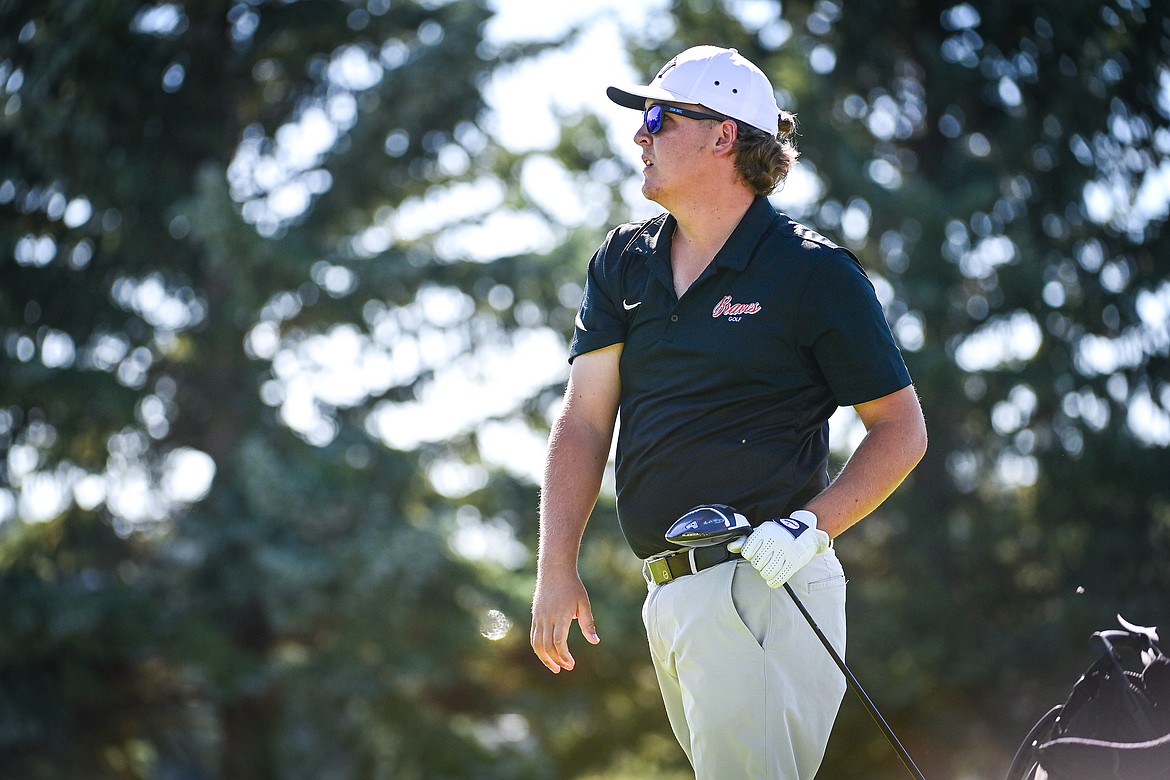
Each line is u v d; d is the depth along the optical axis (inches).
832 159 2541.8
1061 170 2564.0
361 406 2603.3
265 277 2405.3
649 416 462.3
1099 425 2461.9
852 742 2444.6
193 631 2370.8
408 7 2696.9
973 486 2694.4
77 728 2466.8
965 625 2498.8
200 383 2541.8
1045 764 409.7
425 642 2466.8
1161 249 2529.5
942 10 2669.8
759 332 445.7
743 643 440.1
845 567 2677.2
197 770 2790.4
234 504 2466.8
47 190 2486.5
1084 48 2502.5
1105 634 445.7
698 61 470.6
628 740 2854.3
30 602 2345.0
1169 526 2516.0
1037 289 2461.9
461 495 2694.4
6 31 2413.9
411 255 2546.8
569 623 469.1
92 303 2517.2
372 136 2573.8
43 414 2471.7
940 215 2474.2
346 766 2539.4
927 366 2385.6
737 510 447.2
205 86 2573.8
